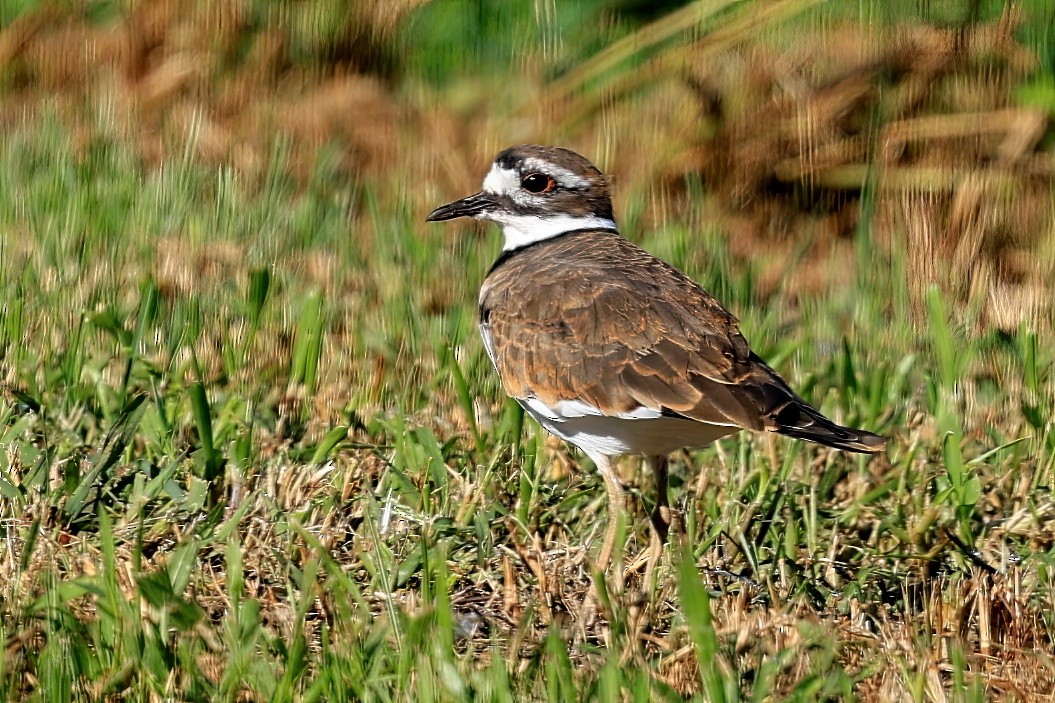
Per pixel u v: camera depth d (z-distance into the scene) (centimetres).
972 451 1193
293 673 811
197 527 996
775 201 1736
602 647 891
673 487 1151
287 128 1812
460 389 1129
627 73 1861
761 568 1016
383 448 1142
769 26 1856
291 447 1136
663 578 991
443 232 1620
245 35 1911
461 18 2042
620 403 1003
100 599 856
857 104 1748
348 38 1939
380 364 1274
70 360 1170
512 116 1870
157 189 1595
